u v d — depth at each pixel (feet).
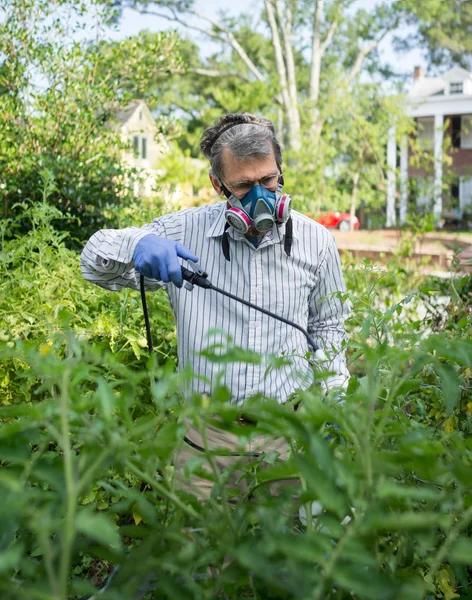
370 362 3.77
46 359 3.27
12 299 10.41
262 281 8.05
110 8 24.61
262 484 3.94
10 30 22.88
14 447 3.26
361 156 64.44
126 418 3.23
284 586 2.76
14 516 2.84
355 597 3.43
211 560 3.34
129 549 4.40
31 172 21.08
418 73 106.63
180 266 7.39
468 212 66.18
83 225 21.90
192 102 94.27
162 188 26.20
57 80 23.34
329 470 2.86
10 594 2.68
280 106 75.92
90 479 3.01
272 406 3.11
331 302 8.58
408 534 3.65
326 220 53.42
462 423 7.48
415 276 24.76
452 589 5.56
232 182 7.66
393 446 4.50
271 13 79.41
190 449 4.06
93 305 11.75
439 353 3.62
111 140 23.82
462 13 87.97
